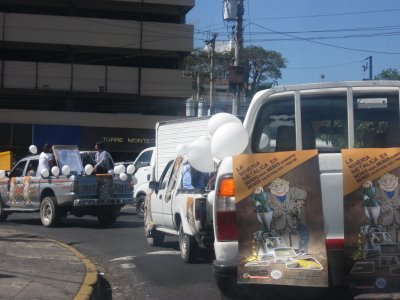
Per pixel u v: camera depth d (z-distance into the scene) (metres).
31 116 39.56
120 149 40.50
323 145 6.18
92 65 41.09
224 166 5.49
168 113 42.66
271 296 5.52
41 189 16.39
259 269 5.22
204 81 54.41
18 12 40.97
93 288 7.76
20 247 11.22
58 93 40.97
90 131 40.28
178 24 41.31
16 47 40.69
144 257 11.19
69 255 10.44
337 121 6.19
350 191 5.19
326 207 5.21
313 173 5.23
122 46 40.78
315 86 6.09
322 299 5.42
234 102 26.12
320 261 5.13
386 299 5.09
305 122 6.18
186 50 41.34
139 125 40.84
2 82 39.94
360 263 5.15
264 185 5.31
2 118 39.22
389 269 5.14
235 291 5.56
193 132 17.34
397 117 6.11
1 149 39.16
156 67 43.03
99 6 41.38
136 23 40.97
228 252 5.38
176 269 9.91
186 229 10.07
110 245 12.80
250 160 5.36
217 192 5.47
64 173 15.86
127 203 16.59
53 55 41.66
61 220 17.27
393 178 5.18
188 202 9.81
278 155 5.32
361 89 6.08
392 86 6.04
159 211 11.94
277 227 5.26
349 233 5.16
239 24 26.05
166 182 11.91
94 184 15.98
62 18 40.22
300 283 5.13
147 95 41.50
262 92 6.16
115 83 41.19
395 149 5.21
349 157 5.23
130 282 9.05
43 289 7.54
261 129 6.18
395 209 5.16
